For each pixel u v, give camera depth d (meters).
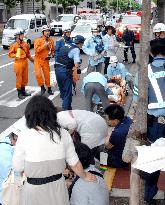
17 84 11.84
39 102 3.85
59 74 9.44
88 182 4.19
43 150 3.79
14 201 4.30
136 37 26.48
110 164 6.50
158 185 5.79
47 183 3.83
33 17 26.48
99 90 8.13
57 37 33.41
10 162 4.62
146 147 3.99
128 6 79.38
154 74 4.86
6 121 9.66
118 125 6.43
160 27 6.77
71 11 57.97
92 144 5.90
